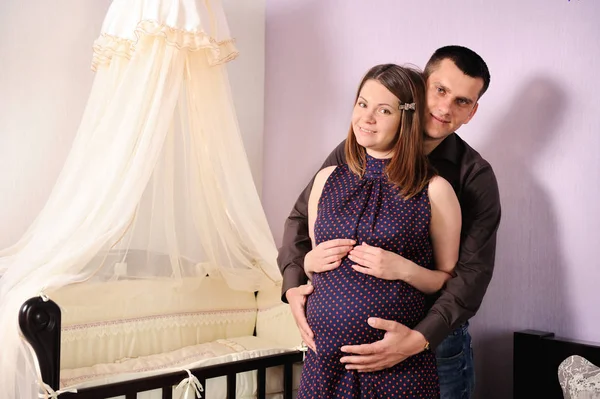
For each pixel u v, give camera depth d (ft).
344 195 4.78
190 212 8.17
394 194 4.64
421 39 7.75
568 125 6.33
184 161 7.96
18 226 8.70
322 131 9.28
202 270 8.39
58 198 6.94
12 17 8.61
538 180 6.56
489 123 6.98
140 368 7.19
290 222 5.98
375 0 8.41
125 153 6.80
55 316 5.34
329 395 4.57
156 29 7.02
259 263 8.10
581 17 6.25
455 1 7.37
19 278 6.50
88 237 6.50
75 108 9.11
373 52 8.42
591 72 6.17
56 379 5.34
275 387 7.06
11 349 5.85
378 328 4.42
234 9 10.19
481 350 6.96
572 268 6.28
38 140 8.82
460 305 4.78
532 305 6.57
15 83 8.64
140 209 7.92
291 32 9.89
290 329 8.14
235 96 10.23
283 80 10.05
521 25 6.73
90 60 9.23
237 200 7.79
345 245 4.60
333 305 4.55
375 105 4.71
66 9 9.01
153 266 8.03
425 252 4.69
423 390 4.58
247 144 10.38
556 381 6.05
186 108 7.99
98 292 7.59
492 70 6.98
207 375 6.07
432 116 5.35
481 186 5.33
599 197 6.09
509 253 6.77
